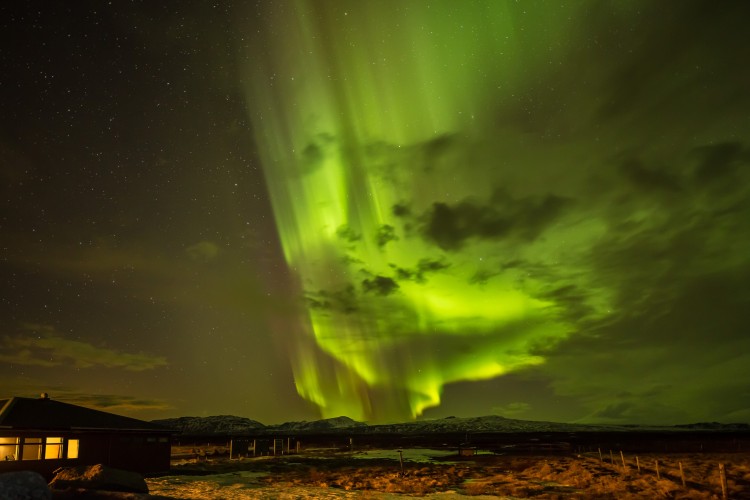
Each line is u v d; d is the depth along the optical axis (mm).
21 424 26422
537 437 131625
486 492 24781
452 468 39156
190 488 24312
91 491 13477
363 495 23312
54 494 13086
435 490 25766
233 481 28484
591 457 49375
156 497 12781
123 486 17125
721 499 22078
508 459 48750
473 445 82375
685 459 45938
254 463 42438
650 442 88688
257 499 21281
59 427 27328
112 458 29156
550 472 33656
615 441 94938
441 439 125312
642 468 35750
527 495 23828
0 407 28297
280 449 60469
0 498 8281
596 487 26469
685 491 24047
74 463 27328
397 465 42844
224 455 54594
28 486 8844
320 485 27422
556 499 22625
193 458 49250
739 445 74750
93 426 28844
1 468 24797
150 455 31219
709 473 32938
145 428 31219
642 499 22328
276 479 30328
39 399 30047
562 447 71938
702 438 110250
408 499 22141
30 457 26359
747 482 28281
